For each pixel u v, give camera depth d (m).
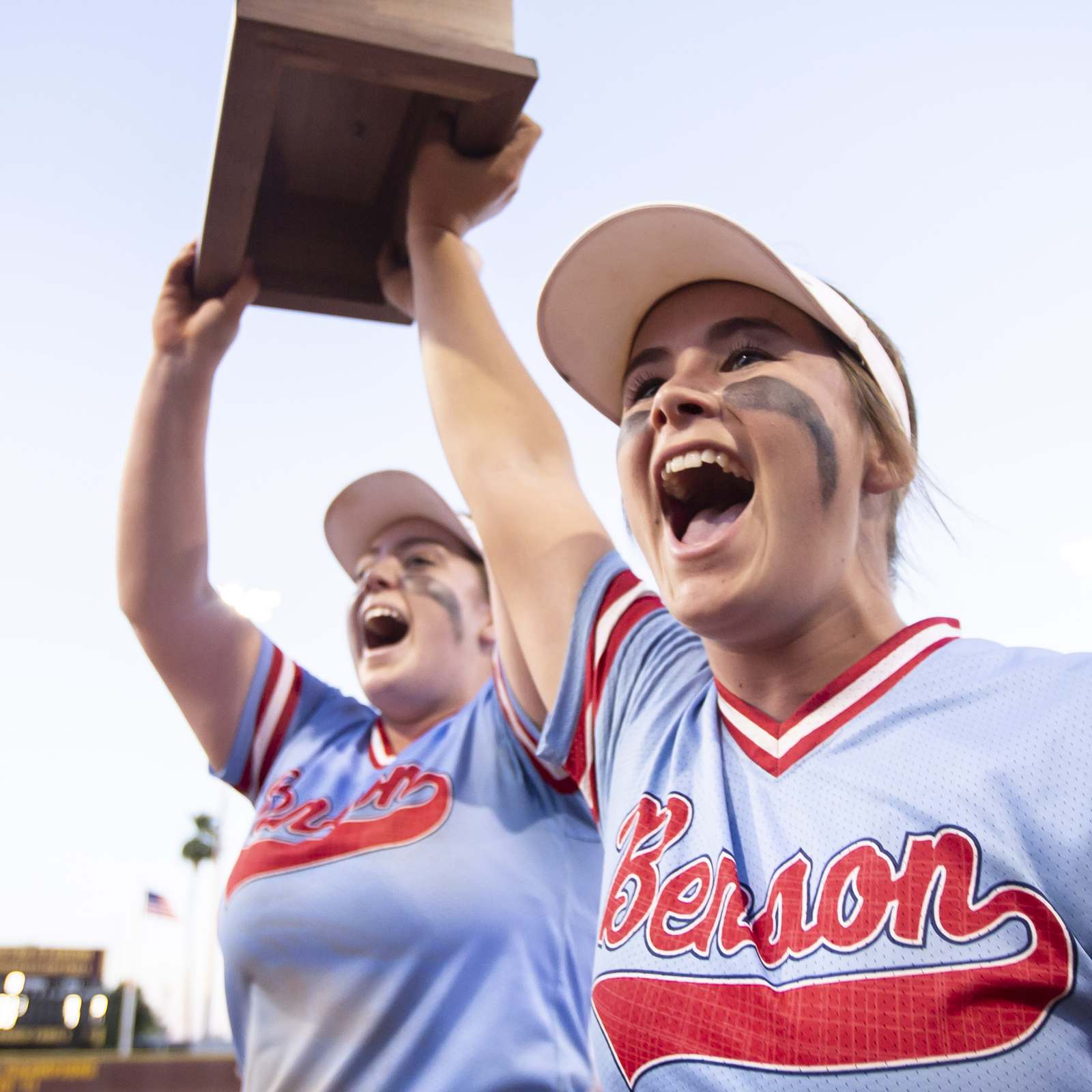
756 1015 0.90
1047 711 0.93
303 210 1.99
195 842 34.81
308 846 1.74
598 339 1.38
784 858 0.98
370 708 2.21
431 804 1.74
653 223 1.21
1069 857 0.84
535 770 1.77
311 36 1.37
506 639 1.71
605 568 1.43
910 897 0.88
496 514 1.53
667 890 1.04
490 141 1.71
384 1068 1.53
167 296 2.03
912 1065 0.82
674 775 1.15
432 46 1.44
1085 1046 0.80
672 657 1.30
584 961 1.64
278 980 1.63
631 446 1.23
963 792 0.91
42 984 19.69
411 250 1.76
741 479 1.30
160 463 2.00
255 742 2.08
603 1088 1.01
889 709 1.02
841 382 1.16
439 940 1.58
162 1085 14.20
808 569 1.08
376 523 2.34
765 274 1.17
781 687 1.12
